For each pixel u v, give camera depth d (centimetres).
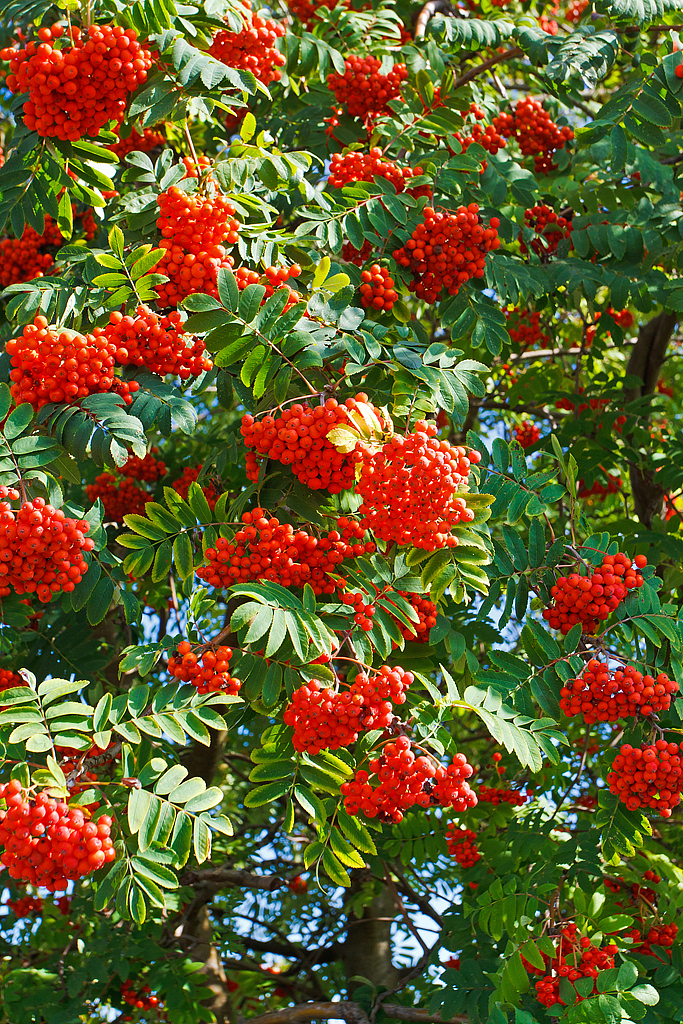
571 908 455
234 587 309
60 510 332
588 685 355
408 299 670
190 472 572
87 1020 516
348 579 353
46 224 510
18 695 294
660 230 515
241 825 709
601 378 695
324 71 513
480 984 418
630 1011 356
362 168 468
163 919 528
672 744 348
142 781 293
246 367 345
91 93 347
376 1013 474
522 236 513
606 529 526
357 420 311
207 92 370
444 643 399
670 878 462
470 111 541
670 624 363
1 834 260
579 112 709
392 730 305
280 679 323
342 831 314
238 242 378
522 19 557
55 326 395
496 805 530
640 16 472
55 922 575
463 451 321
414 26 643
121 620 573
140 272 349
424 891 639
